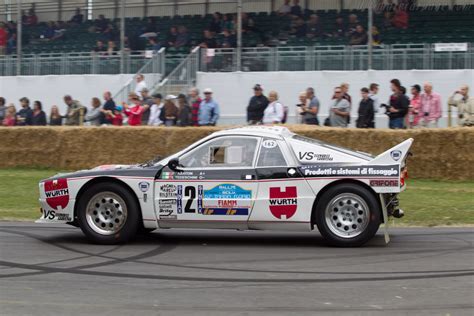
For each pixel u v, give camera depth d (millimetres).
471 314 7625
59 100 33000
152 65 31297
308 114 22719
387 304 8023
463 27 32375
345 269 9945
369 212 11469
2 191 19172
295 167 11688
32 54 34844
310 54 29047
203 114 23562
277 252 11328
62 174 12539
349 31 32719
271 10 37344
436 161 20000
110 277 9500
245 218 11719
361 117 21766
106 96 26109
